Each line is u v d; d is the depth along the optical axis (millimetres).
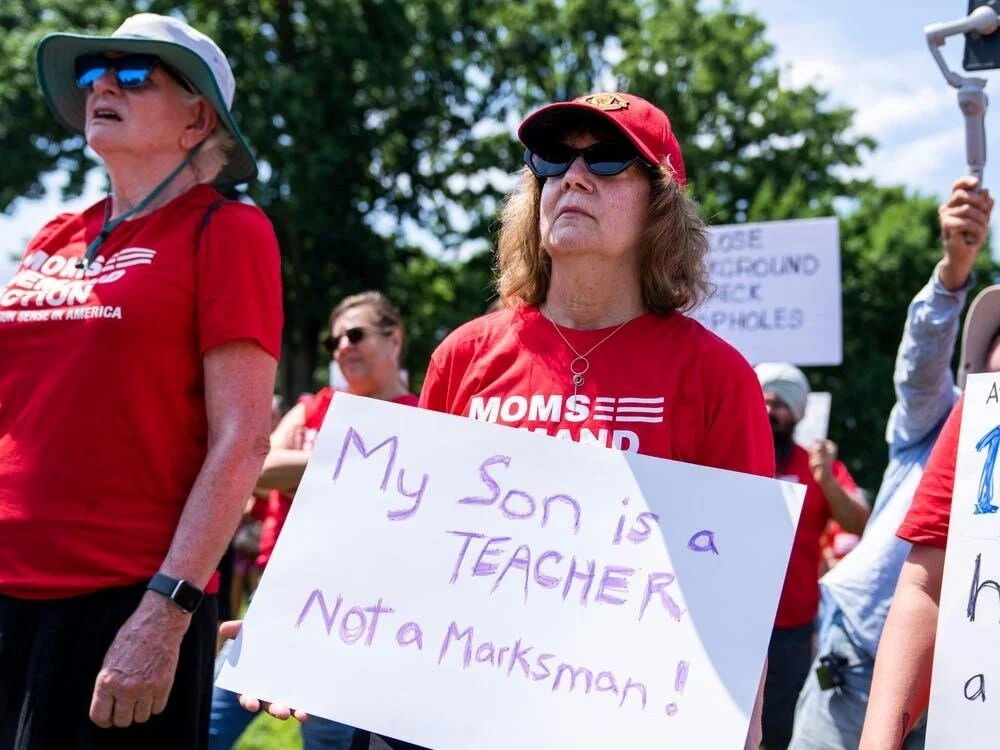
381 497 2162
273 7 22844
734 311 6434
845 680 2994
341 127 22594
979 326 2471
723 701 1882
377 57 22266
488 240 26578
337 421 2227
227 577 4719
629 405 2135
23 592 2396
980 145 2912
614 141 2184
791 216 28031
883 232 28375
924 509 2061
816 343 6223
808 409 7078
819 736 3025
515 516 2086
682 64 29953
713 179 29906
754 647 1899
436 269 27359
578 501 2062
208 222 2559
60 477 2402
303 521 2178
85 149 23047
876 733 1944
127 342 2426
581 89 28484
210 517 2402
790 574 4875
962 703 1805
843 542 6352
